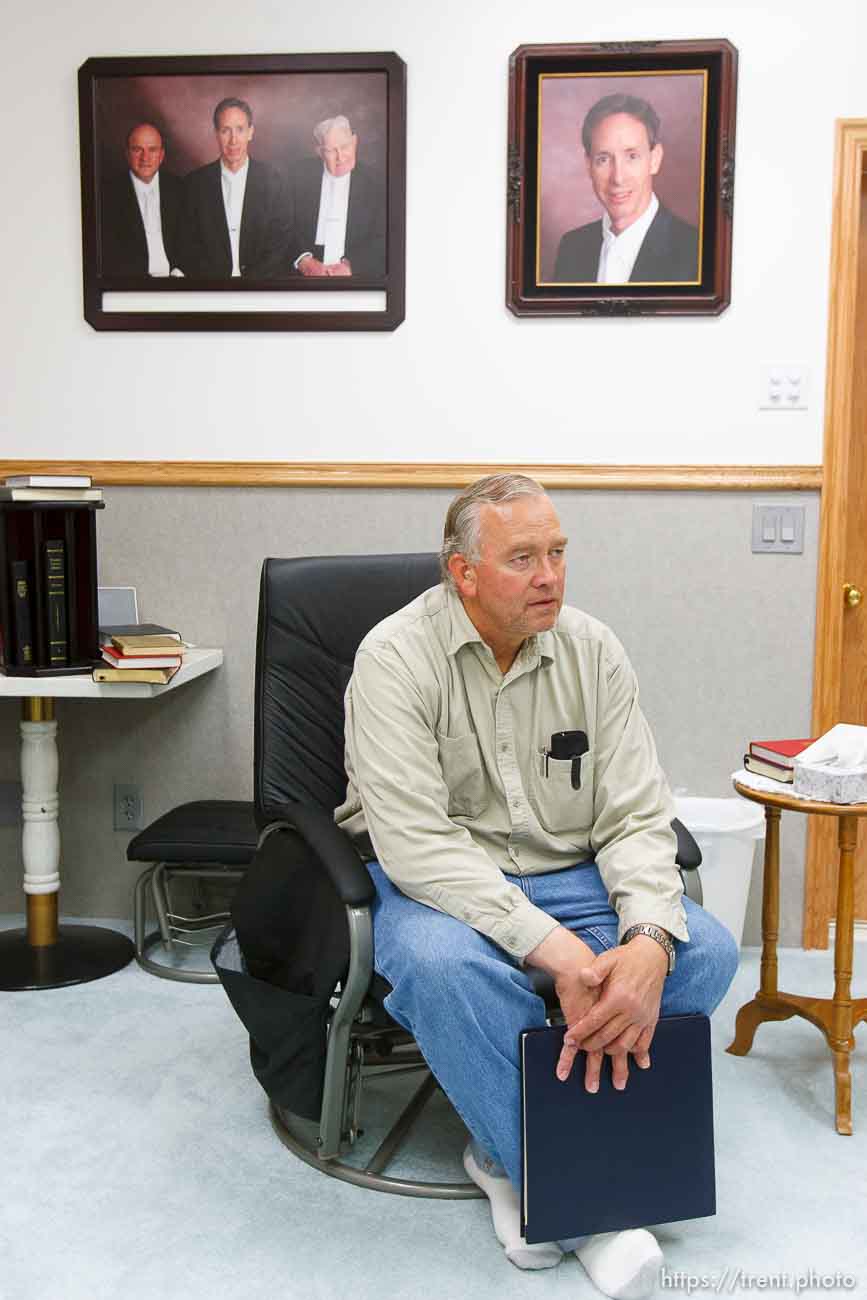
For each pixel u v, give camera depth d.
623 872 1.79
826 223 2.72
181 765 2.99
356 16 2.77
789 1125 2.06
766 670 2.84
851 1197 1.83
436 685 1.86
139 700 2.97
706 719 2.87
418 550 2.87
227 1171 1.90
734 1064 2.30
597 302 2.77
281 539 2.91
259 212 2.83
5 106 2.87
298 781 2.13
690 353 2.79
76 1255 1.67
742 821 2.63
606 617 2.87
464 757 1.88
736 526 2.81
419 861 1.74
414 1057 2.16
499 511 1.76
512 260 2.77
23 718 2.76
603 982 1.63
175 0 2.80
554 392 2.82
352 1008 1.75
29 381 2.94
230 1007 2.54
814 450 2.78
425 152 2.79
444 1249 1.70
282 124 2.80
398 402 2.86
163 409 2.92
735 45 2.69
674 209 2.74
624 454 2.82
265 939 1.86
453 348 2.83
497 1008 1.63
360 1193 1.84
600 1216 1.62
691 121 2.71
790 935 2.91
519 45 2.74
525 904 1.70
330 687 2.15
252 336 2.88
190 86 2.80
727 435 2.80
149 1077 2.21
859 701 3.04
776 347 2.77
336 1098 1.82
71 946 2.82
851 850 2.07
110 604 2.92
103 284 2.87
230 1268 1.65
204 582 2.94
